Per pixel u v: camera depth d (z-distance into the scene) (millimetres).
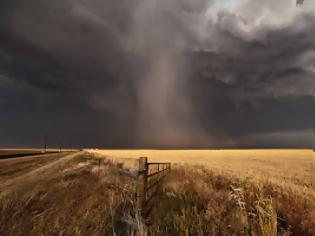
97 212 5504
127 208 5531
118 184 8367
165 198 6762
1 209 5844
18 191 7824
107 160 26641
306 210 5477
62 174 11891
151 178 10469
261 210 4328
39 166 17172
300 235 4352
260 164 34000
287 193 6879
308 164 33875
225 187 8141
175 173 13094
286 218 4992
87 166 16781
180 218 4832
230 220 4664
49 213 5621
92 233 4488
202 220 4746
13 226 4887
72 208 5965
